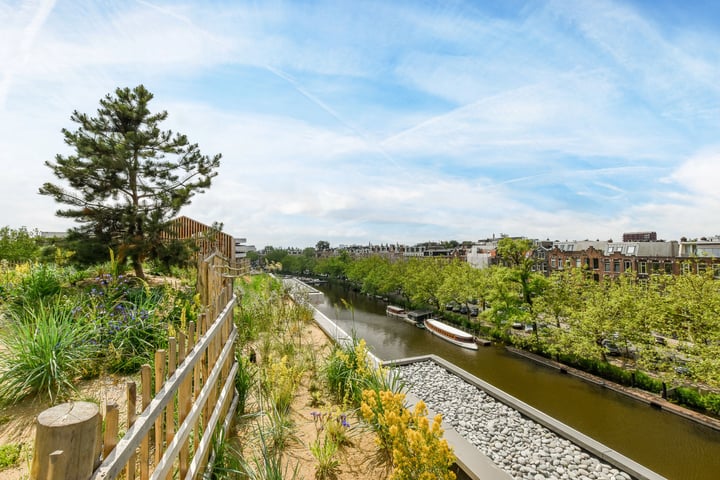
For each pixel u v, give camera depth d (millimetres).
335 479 3217
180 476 2332
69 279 8539
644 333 17406
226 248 17078
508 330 27938
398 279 43781
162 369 2082
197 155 11914
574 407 15461
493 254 52812
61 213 9312
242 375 4645
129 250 9508
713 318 15211
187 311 5355
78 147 9648
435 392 8203
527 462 5539
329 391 5254
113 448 1500
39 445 1244
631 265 35000
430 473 2930
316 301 17297
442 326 28938
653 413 14836
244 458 3297
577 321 20625
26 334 3795
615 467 5316
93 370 4012
